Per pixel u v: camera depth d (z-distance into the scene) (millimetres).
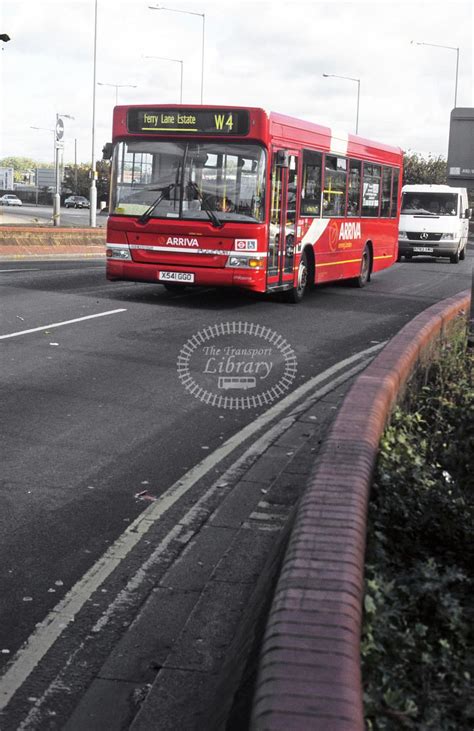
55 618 4418
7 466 6742
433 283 24094
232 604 4598
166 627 4371
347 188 19703
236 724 2645
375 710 2727
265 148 15414
